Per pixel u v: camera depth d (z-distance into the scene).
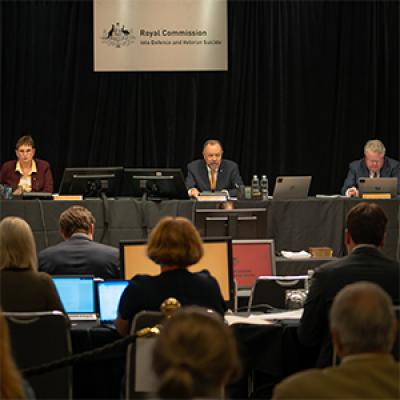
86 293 7.15
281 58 14.70
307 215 10.41
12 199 10.29
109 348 5.66
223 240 7.41
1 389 3.04
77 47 14.52
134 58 14.20
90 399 6.98
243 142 14.80
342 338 3.63
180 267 5.98
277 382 7.02
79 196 10.51
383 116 14.95
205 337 2.72
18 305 6.36
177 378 2.64
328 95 14.87
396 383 3.40
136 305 5.89
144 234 10.25
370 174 12.68
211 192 11.59
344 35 14.76
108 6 14.10
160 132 14.76
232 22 14.64
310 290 6.18
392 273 6.09
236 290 8.29
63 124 14.67
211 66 14.25
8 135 14.54
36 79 14.54
